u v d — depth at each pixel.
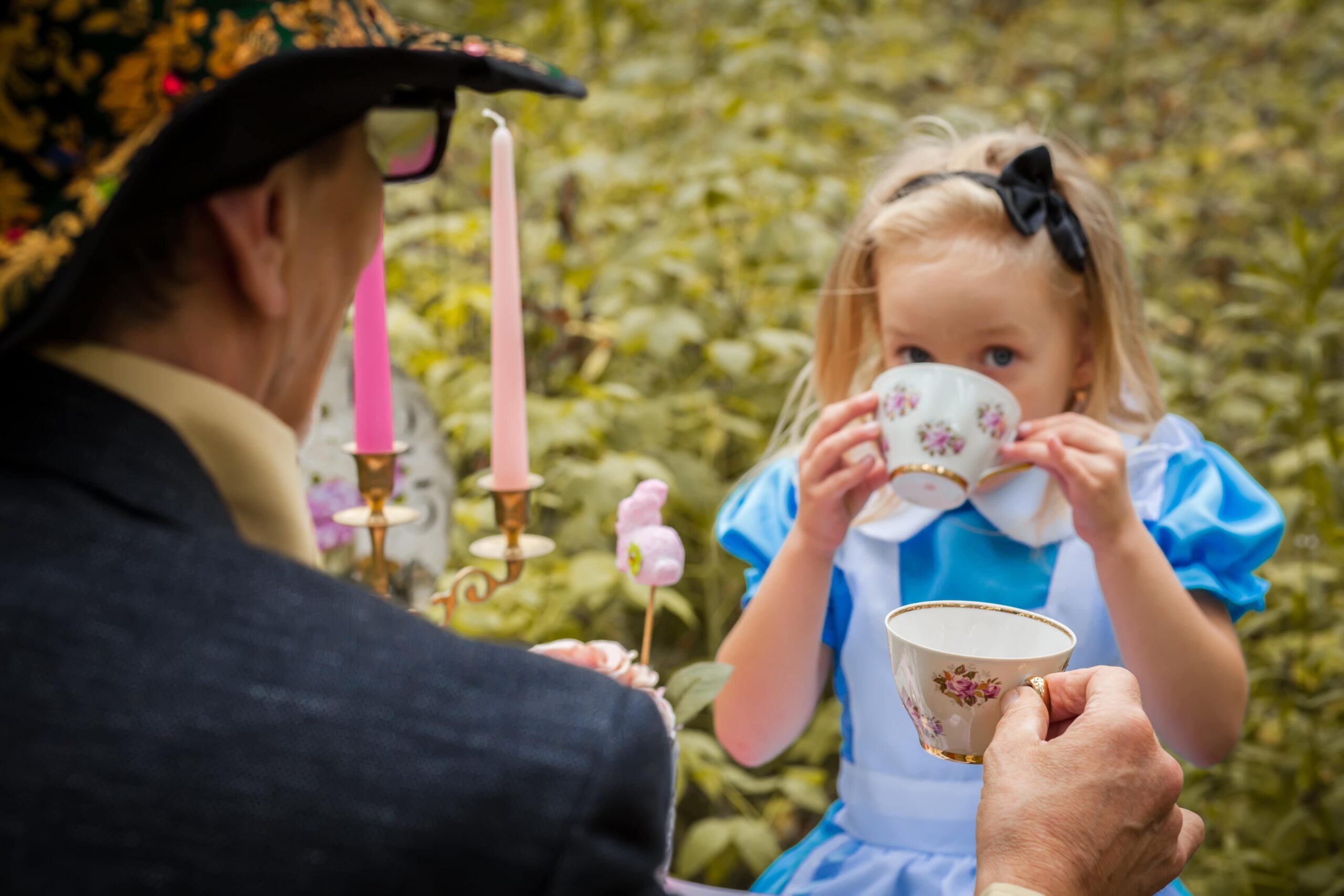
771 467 1.33
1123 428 1.21
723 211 2.26
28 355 0.55
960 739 0.77
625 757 0.51
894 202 1.17
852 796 1.18
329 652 0.52
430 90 0.63
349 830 0.47
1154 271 2.78
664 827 0.54
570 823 0.49
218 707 0.49
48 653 0.48
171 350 0.57
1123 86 3.68
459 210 2.34
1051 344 1.11
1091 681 0.75
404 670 0.52
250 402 0.59
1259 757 1.72
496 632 1.55
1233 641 1.10
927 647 0.79
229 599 0.52
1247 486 1.16
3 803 0.46
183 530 0.54
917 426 1.00
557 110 2.42
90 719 0.47
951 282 1.08
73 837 0.46
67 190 0.51
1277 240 2.86
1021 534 1.13
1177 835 0.73
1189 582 1.08
